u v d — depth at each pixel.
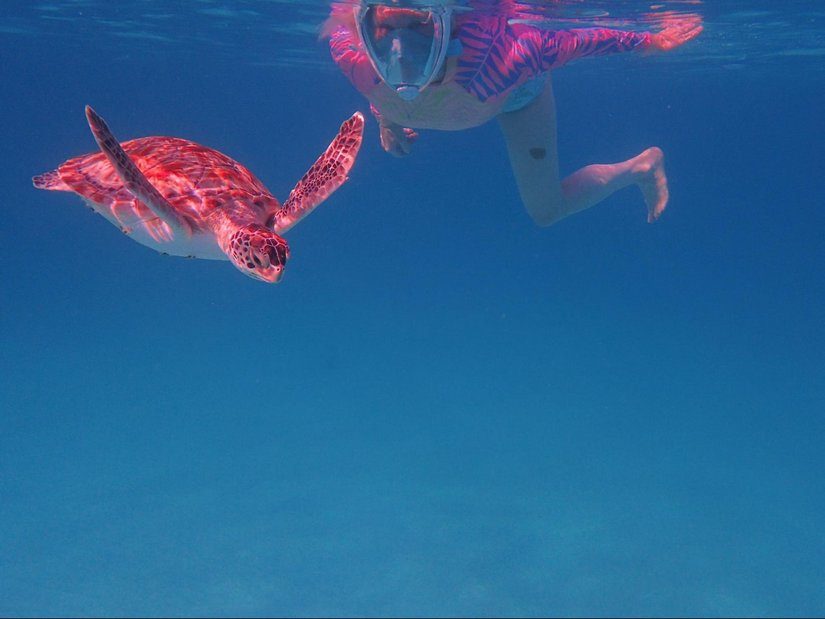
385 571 2.59
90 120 1.54
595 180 2.86
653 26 4.38
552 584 2.52
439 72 2.03
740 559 2.65
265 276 1.67
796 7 4.23
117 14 5.88
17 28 7.55
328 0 4.04
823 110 15.49
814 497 3.09
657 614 2.38
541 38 2.24
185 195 1.84
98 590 2.47
